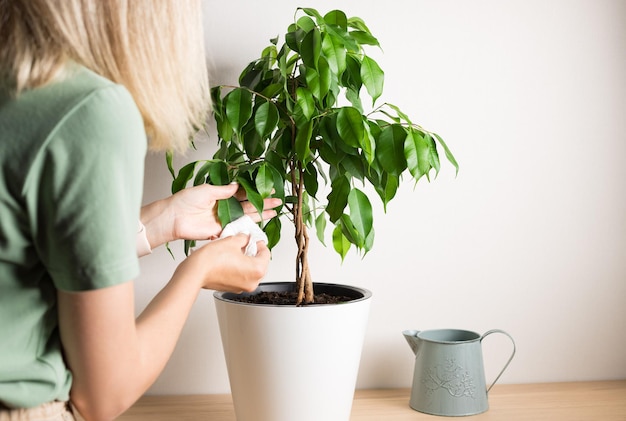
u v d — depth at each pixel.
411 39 1.44
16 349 0.63
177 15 0.66
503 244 1.49
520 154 1.48
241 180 1.09
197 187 1.05
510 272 1.50
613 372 1.54
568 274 1.51
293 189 1.21
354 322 1.12
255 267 0.85
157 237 1.03
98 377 0.63
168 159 1.23
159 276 1.43
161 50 0.65
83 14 0.62
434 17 1.45
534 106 1.48
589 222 1.51
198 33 0.69
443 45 1.45
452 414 1.31
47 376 0.63
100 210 0.58
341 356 1.12
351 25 1.21
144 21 0.64
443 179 1.47
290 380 1.10
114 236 0.59
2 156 0.57
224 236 1.02
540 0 1.46
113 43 0.64
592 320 1.53
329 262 1.46
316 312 1.08
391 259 1.47
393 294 1.48
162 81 0.66
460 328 1.50
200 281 0.77
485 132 1.47
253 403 1.13
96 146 0.57
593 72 1.49
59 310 0.62
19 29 0.60
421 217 1.47
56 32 0.60
